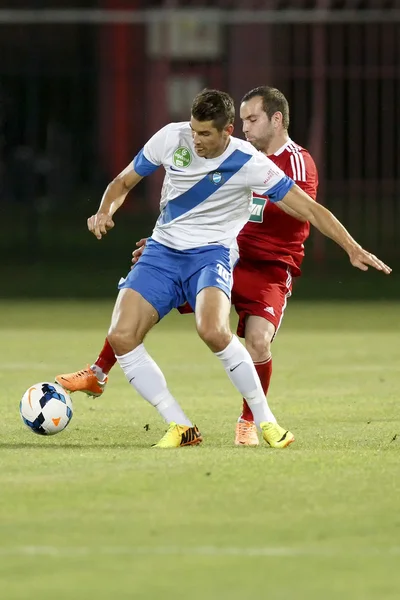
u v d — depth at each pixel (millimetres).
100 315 59500
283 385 37969
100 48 100688
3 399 34438
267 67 78438
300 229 29625
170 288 26891
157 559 17281
